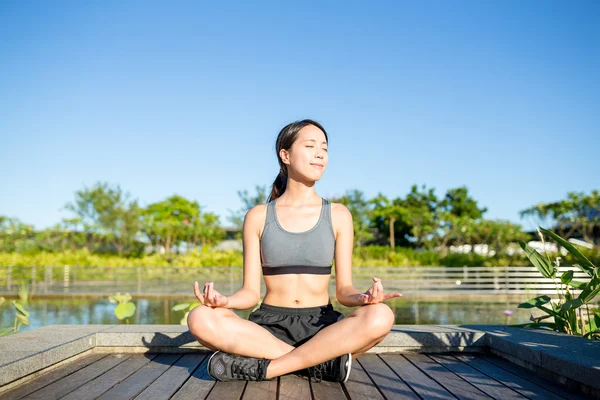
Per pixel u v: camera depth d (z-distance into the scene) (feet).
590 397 6.72
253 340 7.33
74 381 7.65
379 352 10.09
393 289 44.70
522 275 43.57
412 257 70.18
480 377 7.95
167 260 68.90
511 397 6.75
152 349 10.00
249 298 7.76
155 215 104.37
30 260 61.00
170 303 36.09
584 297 9.18
